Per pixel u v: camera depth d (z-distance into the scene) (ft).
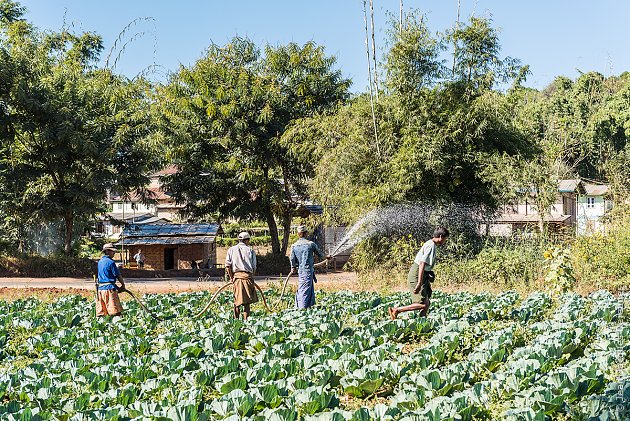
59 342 37.22
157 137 111.75
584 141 192.03
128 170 110.73
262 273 119.85
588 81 222.89
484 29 88.99
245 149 122.72
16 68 103.14
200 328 42.19
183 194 126.82
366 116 90.17
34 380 26.94
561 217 143.54
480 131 85.66
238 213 124.16
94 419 21.01
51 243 128.26
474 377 26.94
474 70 91.25
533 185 91.04
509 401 22.66
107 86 116.16
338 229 126.21
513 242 76.28
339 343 31.96
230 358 28.86
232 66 126.52
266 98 120.16
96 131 106.11
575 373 23.90
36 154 107.04
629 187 82.43
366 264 81.82
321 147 97.14
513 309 44.68
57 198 106.32
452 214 84.74
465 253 79.25
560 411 21.59
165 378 25.99
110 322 43.96
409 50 85.71
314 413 22.13
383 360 29.17
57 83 107.65
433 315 40.37
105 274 46.11
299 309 46.14
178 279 101.81
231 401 22.11
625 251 59.98
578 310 40.98
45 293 72.08
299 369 28.17
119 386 27.43
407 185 83.15
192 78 122.52
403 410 22.12
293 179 127.44
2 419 20.80
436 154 83.35
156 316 47.26
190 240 130.11
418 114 86.84
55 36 136.56
